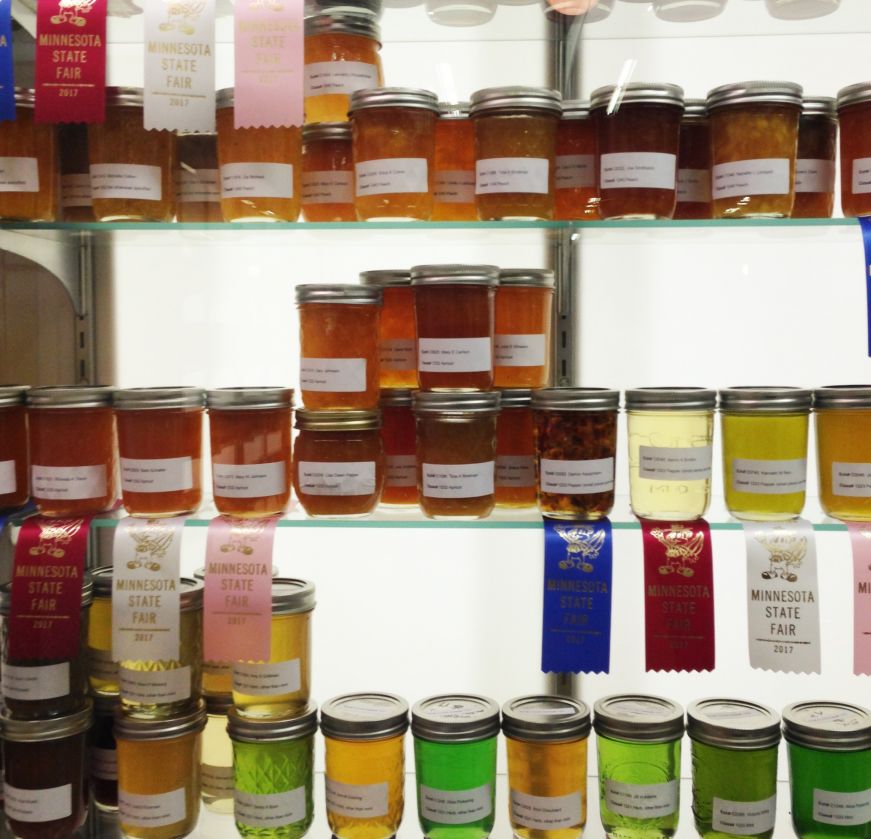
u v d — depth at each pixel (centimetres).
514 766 121
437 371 117
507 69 154
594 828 129
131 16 139
